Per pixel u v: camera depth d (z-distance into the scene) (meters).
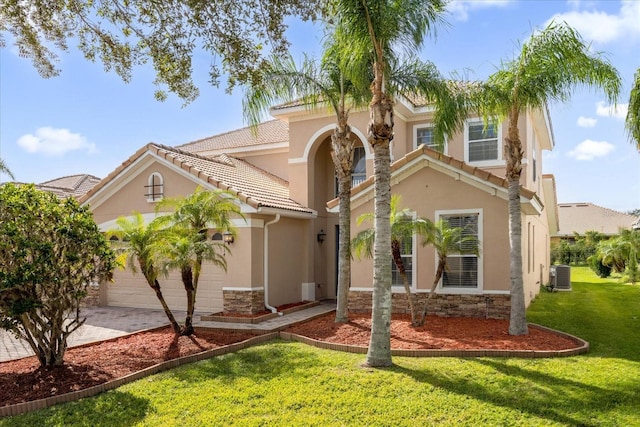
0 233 8.23
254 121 13.27
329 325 13.67
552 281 25.02
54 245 9.00
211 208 12.69
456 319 14.21
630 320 14.70
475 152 18.81
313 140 20.47
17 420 7.07
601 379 8.33
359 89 12.41
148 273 12.16
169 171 17.73
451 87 12.64
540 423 6.54
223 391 8.10
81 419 7.06
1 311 8.53
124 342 12.20
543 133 23.53
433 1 9.88
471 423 6.57
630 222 53.91
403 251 14.96
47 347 9.41
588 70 10.97
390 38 9.85
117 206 18.91
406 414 6.90
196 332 13.36
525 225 17.70
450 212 15.01
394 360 9.77
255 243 16.47
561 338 11.69
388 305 9.45
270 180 21.69
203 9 9.73
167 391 8.18
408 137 20.33
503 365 9.24
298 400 7.55
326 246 21.69
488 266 14.48
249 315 15.75
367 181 15.89
